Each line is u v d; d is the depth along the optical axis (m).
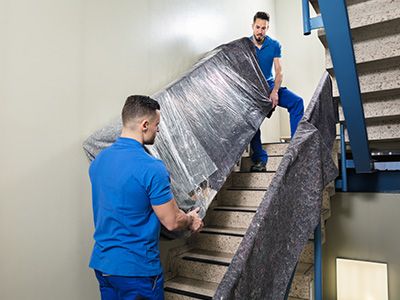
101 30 2.08
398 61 2.31
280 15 5.04
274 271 1.27
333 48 1.79
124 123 1.41
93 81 1.99
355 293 3.08
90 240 1.87
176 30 2.85
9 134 1.51
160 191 1.22
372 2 2.26
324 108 2.10
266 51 2.99
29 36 1.63
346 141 3.07
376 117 2.71
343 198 3.23
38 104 1.65
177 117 2.00
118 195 1.24
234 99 2.52
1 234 1.45
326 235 3.28
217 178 2.06
